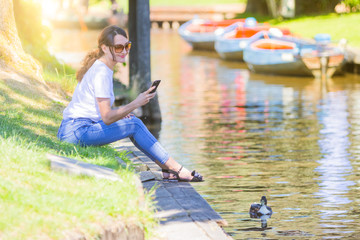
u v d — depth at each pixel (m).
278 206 7.67
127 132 6.85
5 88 10.34
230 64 32.00
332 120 14.98
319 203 7.81
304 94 20.42
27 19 16.08
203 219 5.65
